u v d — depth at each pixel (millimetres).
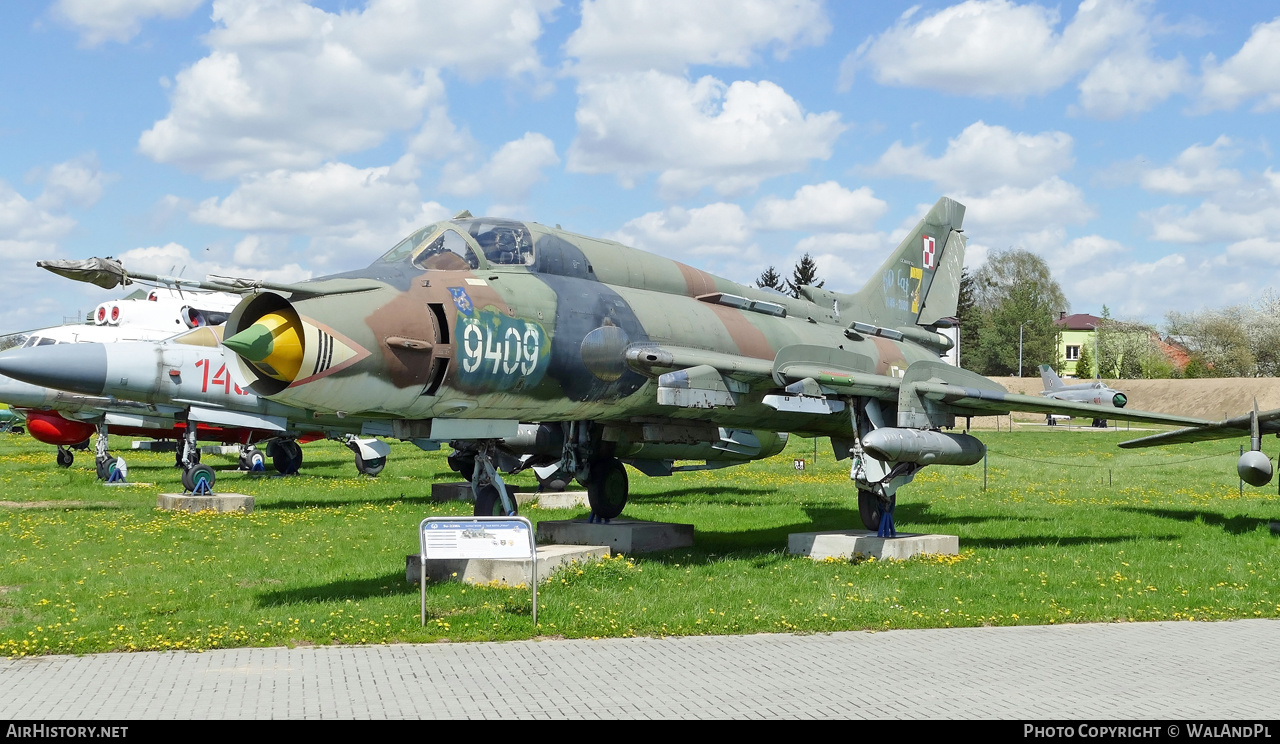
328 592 10227
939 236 19234
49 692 6461
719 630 8430
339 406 9570
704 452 17484
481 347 10297
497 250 11477
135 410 24234
